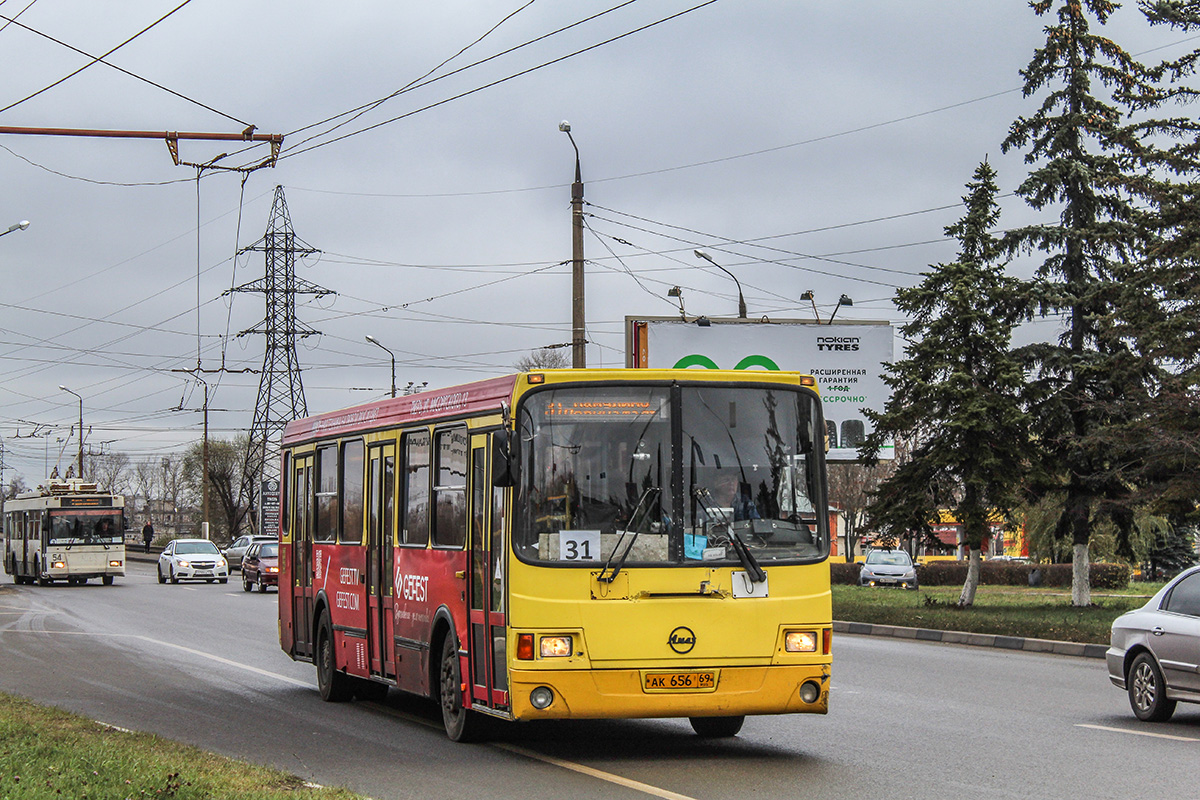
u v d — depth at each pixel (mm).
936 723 12195
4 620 28297
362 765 9906
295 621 16078
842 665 18297
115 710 13406
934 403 29016
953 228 30203
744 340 36562
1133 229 29047
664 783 9031
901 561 49000
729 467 10016
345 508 14242
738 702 9734
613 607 9594
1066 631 22266
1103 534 51094
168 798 7770
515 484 9594
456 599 10977
